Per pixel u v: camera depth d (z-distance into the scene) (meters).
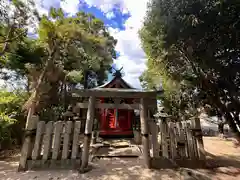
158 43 4.05
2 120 5.14
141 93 4.38
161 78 6.12
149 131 4.34
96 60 10.62
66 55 8.27
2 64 7.68
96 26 7.59
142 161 4.29
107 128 7.47
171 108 7.59
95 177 3.25
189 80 4.66
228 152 5.52
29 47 8.36
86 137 3.87
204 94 4.37
